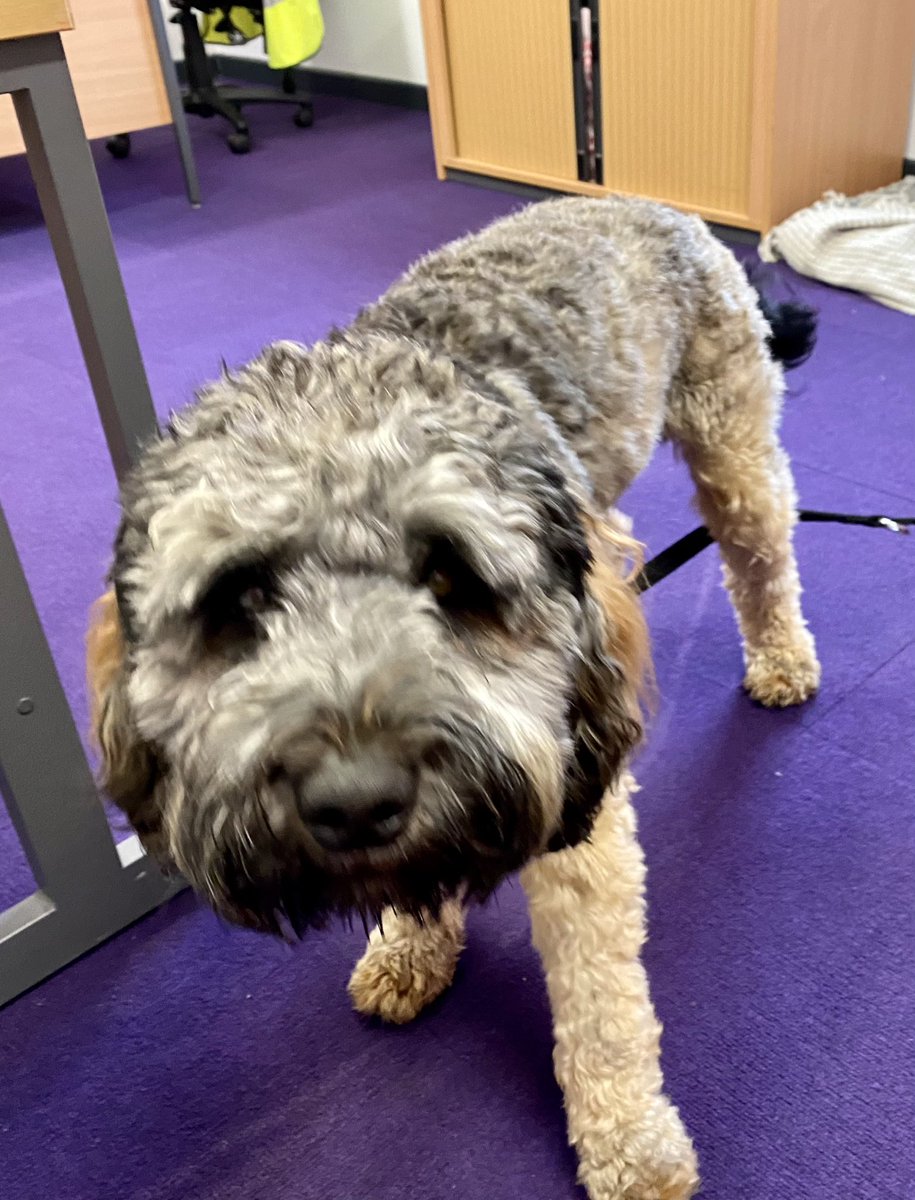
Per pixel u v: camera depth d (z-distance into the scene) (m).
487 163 5.30
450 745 1.03
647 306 1.82
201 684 1.15
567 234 1.87
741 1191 1.45
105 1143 1.60
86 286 1.65
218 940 1.90
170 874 1.44
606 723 1.31
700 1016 1.67
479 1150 1.54
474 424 1.20
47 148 1.54
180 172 6.00
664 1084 1.58
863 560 2.61
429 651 1.07
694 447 2.06
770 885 1.87
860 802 2.01
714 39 4.08
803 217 4.12
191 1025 1.75
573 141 4.83
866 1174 1.45
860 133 4.32
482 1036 1.69
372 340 1.37
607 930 1.43
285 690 1.04
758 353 2.07
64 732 1.75
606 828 1.44
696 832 1.98
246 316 4.15
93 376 1.76
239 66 7.58
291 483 1.09
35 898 1.86
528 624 1.16
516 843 1.13
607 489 1.69
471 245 1.85
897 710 2.20
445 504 1.08
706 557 2.71
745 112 4.12
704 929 1.80
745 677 2.28
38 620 1.67
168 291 4.45
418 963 1.69
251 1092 1.64
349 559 1.11
